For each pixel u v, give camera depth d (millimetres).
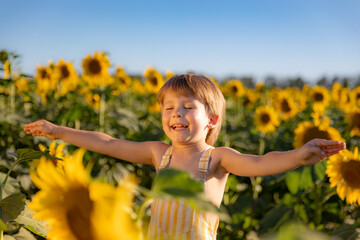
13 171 2662
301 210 3162
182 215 1599
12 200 1574
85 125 4859
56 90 5426
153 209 1688
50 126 1990
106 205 552
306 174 2939
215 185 1808
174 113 1799
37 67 5438
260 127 5320
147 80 6910
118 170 3691
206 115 1862
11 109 4457
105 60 5035
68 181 590
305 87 9148
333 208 3518
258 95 8828
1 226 1264
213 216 1716
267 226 2762
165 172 670
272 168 1624
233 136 5582
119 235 557
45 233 1709
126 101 8961
